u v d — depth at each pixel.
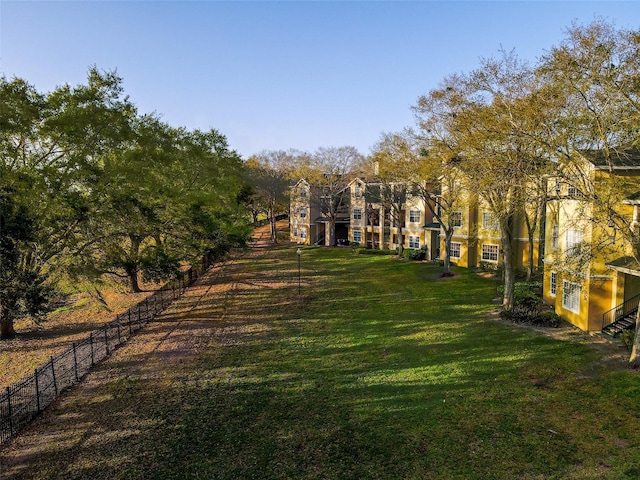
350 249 55.31
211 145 41.00
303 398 14.73
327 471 10.69
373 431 12.44
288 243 64.62
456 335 20.70
